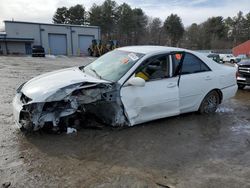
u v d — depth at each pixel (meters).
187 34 97.19
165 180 3.28
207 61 5.98
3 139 4.22
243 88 10.66
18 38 40.59
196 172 3.50
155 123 5.29
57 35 44.25
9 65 17.91
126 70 4.75
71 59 30.39
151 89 4.88
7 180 3.13
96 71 5.10
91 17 77.94
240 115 6.29
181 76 5.36
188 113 6.10
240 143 4.55
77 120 4.67
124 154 3.92
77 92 4.31
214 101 6.20
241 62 10.45
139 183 3.19
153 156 3.90
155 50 5.20
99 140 4.35
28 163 3.54
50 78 4.70
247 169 3.63
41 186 3.05
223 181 3.30
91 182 3.18
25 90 4.43
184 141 4.51
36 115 4.11
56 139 4.31
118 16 81.00
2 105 6.24
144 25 88.75
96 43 40.44
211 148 4.29
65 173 3.35
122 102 4.59
